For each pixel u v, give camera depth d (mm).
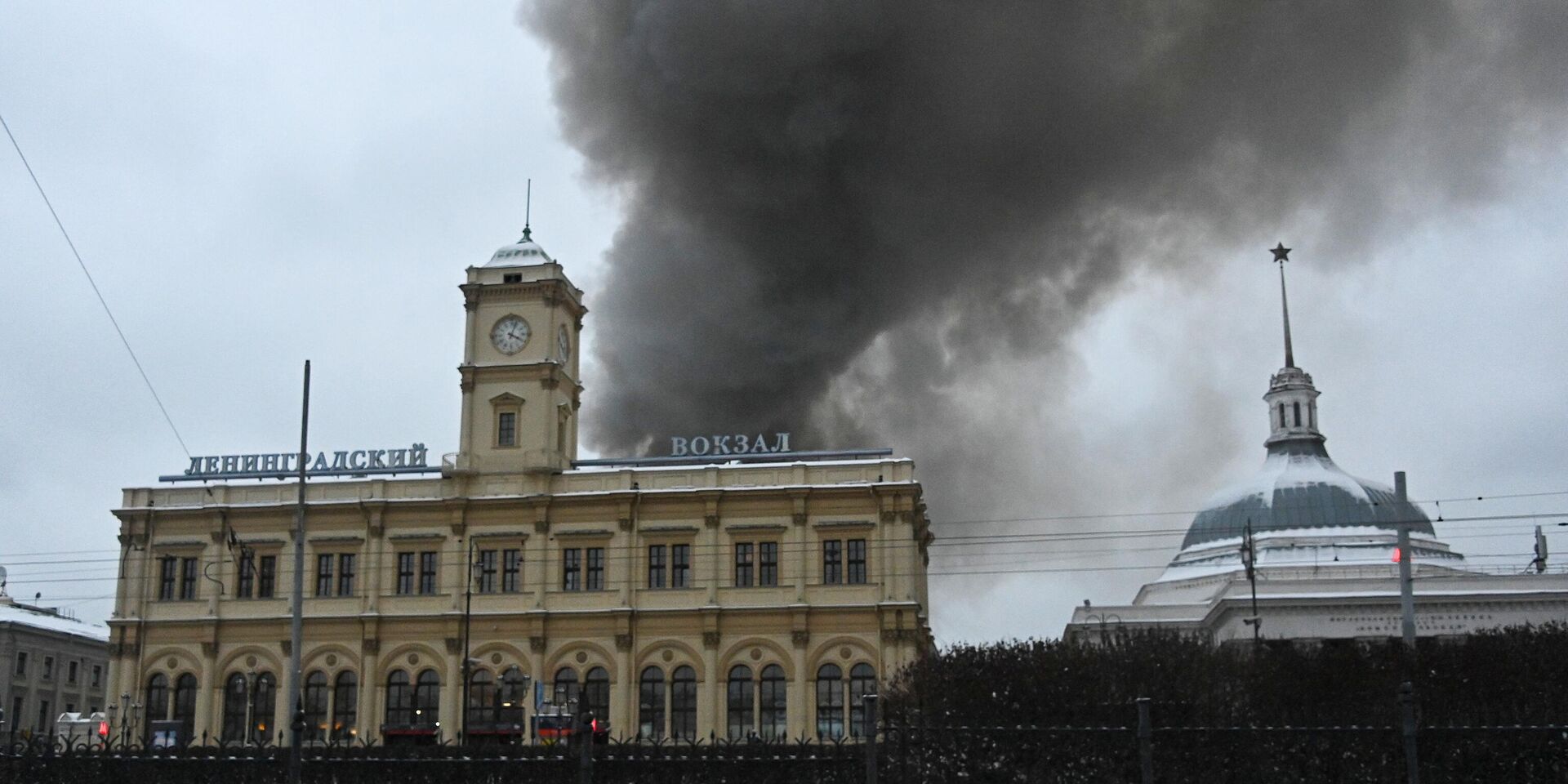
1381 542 134000
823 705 100000
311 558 107438
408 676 104562
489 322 110188
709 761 41938
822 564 102250
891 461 104000
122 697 106375
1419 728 35594
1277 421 148250
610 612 102375
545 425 107500
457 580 105250
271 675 106000
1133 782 39500
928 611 113500
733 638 101625
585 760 36469
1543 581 117188
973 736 40812
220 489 109125
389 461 110688
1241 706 49812
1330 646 68500
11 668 140000
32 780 45875
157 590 108312
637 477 105875
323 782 44969
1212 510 146000
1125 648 62875
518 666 103438
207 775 45594
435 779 44344
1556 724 41938
